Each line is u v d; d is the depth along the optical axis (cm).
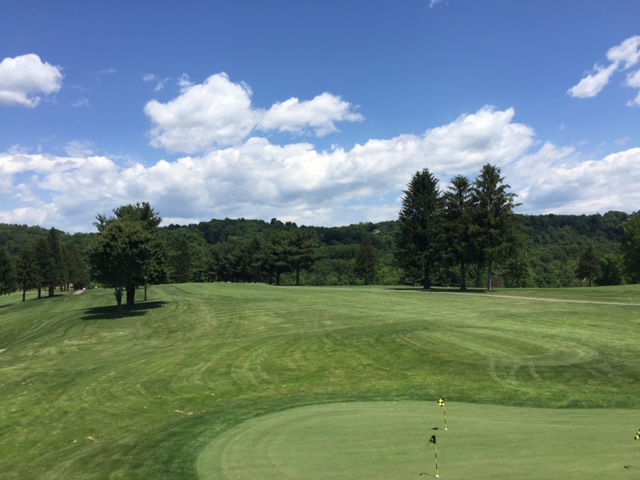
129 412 1493
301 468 807
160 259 4509
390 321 2983
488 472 707
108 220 4397
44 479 960
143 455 1020
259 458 896
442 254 5538
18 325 4381
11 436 1328
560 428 969
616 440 849
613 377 1513
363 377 1775
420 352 2048
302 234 9650
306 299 4891
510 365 1738
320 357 2128
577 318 2691
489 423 1046
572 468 701
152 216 4816
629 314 2739
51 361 2572
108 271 4050
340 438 980
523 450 810
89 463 1018
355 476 741
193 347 2558
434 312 3356
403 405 1320
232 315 3875
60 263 9225
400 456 827
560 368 1647
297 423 1148
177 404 1547
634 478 649
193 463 923
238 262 11294
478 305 3656
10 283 7944
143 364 2172
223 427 1180
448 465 755
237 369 1992
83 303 6100
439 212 6081
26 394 1806
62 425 1402
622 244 7181
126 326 3666
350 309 3844
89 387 1828
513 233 5194
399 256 6378
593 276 10675
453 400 1376
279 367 2000
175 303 4991
